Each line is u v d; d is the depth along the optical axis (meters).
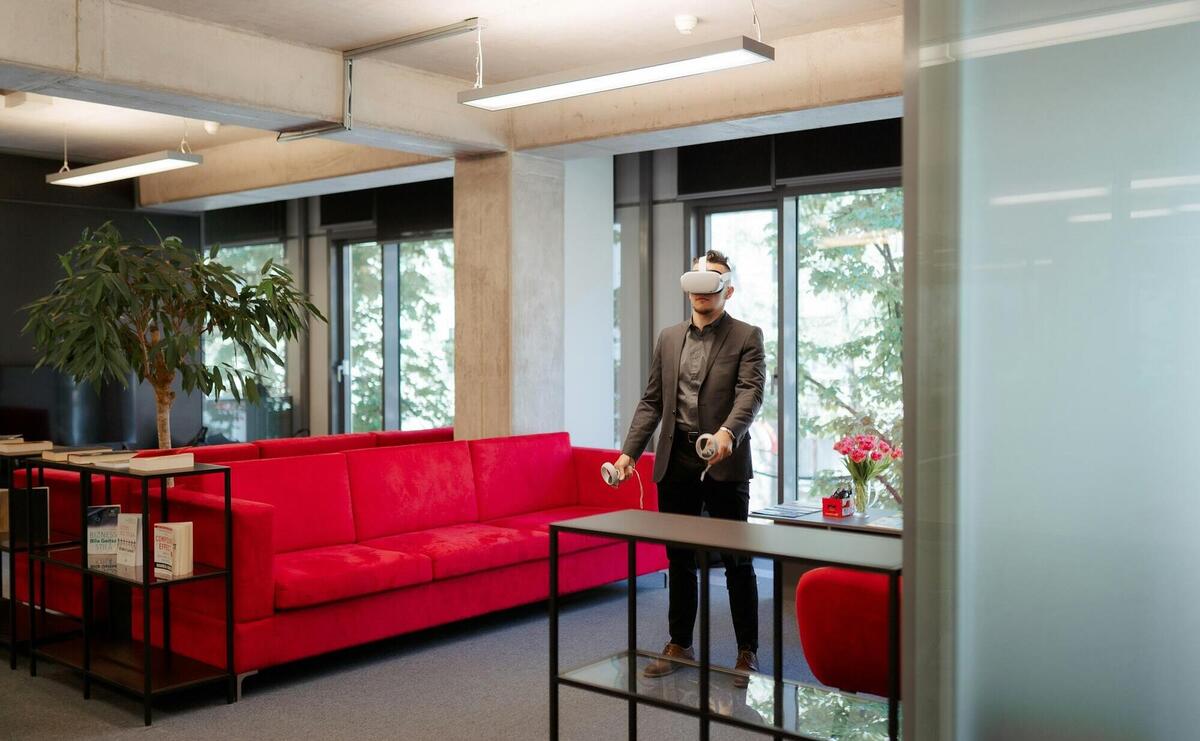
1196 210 2.21
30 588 4.63
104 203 9.62
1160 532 2.25
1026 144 2.38
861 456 5.40
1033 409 2.37
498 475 6.13
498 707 4.17
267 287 6.48
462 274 7.21
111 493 4.95
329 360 10.36
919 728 2.47
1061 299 2.34
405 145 6.72
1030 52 2.37
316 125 6.21
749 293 7.71
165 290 6.09
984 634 2.42
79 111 7.55
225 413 10.56
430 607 4.99
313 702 4.25
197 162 7.09
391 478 5.54
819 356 7.35
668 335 4.43
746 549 2.70
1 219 8.98
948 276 2.46
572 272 7.78
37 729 3.94
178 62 5.34
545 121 6.80
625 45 5.98
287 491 5.03
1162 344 2.24
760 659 4.76
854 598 2.96
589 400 7.89
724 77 6.03
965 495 2.44
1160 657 2.25
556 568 3.11
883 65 5.47
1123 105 2.28
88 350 6.04
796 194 7.36
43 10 4.84
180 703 4.24
